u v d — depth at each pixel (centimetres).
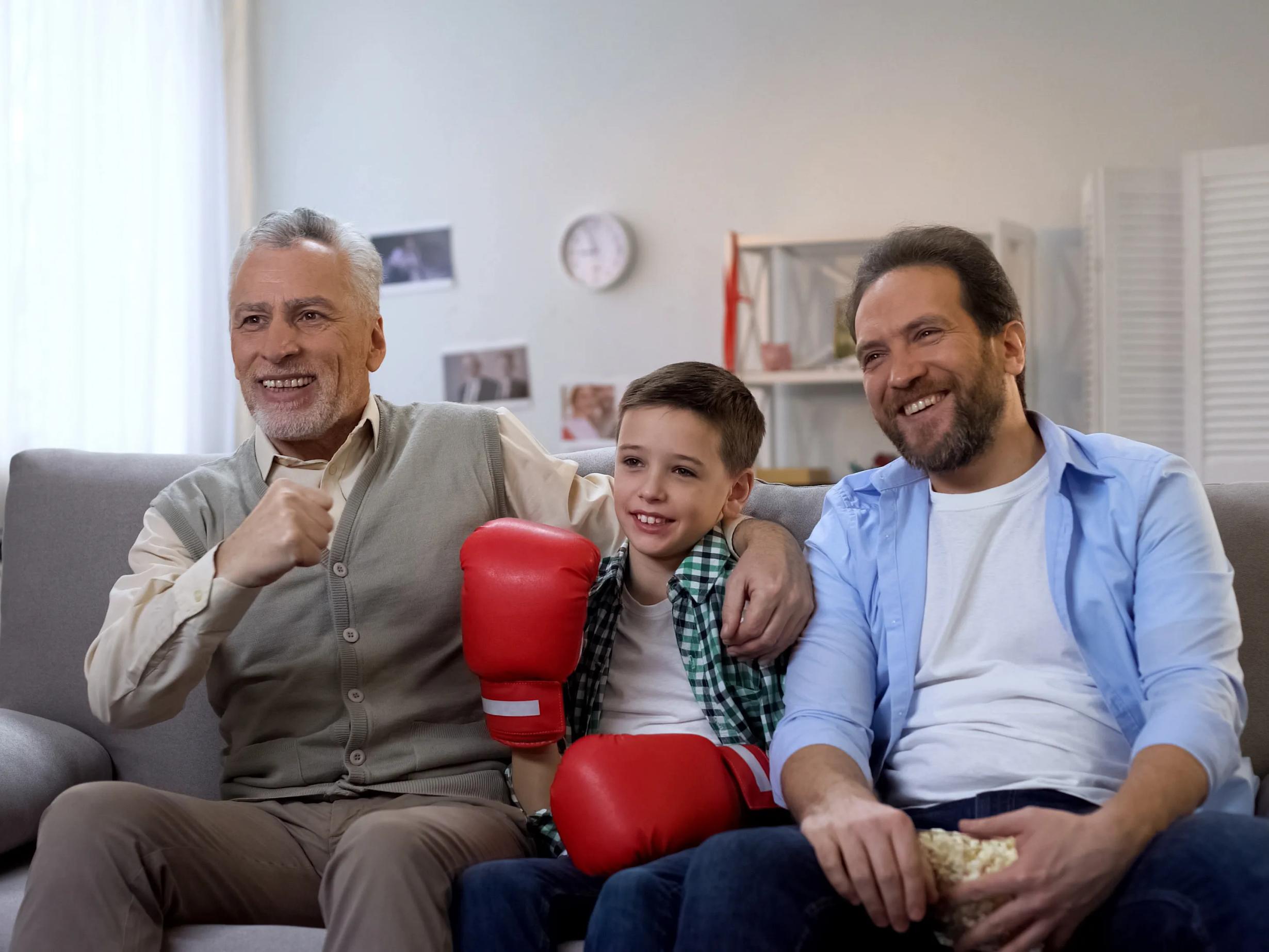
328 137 451
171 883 126
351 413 162
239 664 152
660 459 146
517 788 146
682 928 106
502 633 139
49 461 188
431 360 442
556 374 429
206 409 389
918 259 135
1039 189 387
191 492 159
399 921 116
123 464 186
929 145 395
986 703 129
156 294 363
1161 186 363
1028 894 101
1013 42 389
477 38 438
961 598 133
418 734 151
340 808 145
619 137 424
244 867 134
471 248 438
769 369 386
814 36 406
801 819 118
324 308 157
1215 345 354
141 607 139
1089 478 133
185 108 385
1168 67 376
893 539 139
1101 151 381
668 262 418
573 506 168
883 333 134
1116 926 100
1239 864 94
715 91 415
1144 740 113
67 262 327
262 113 456
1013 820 104
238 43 438
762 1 411
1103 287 362
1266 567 147
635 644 150
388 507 156
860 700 133
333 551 152
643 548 148
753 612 133
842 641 137
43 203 318
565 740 149
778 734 131
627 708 148
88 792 124
